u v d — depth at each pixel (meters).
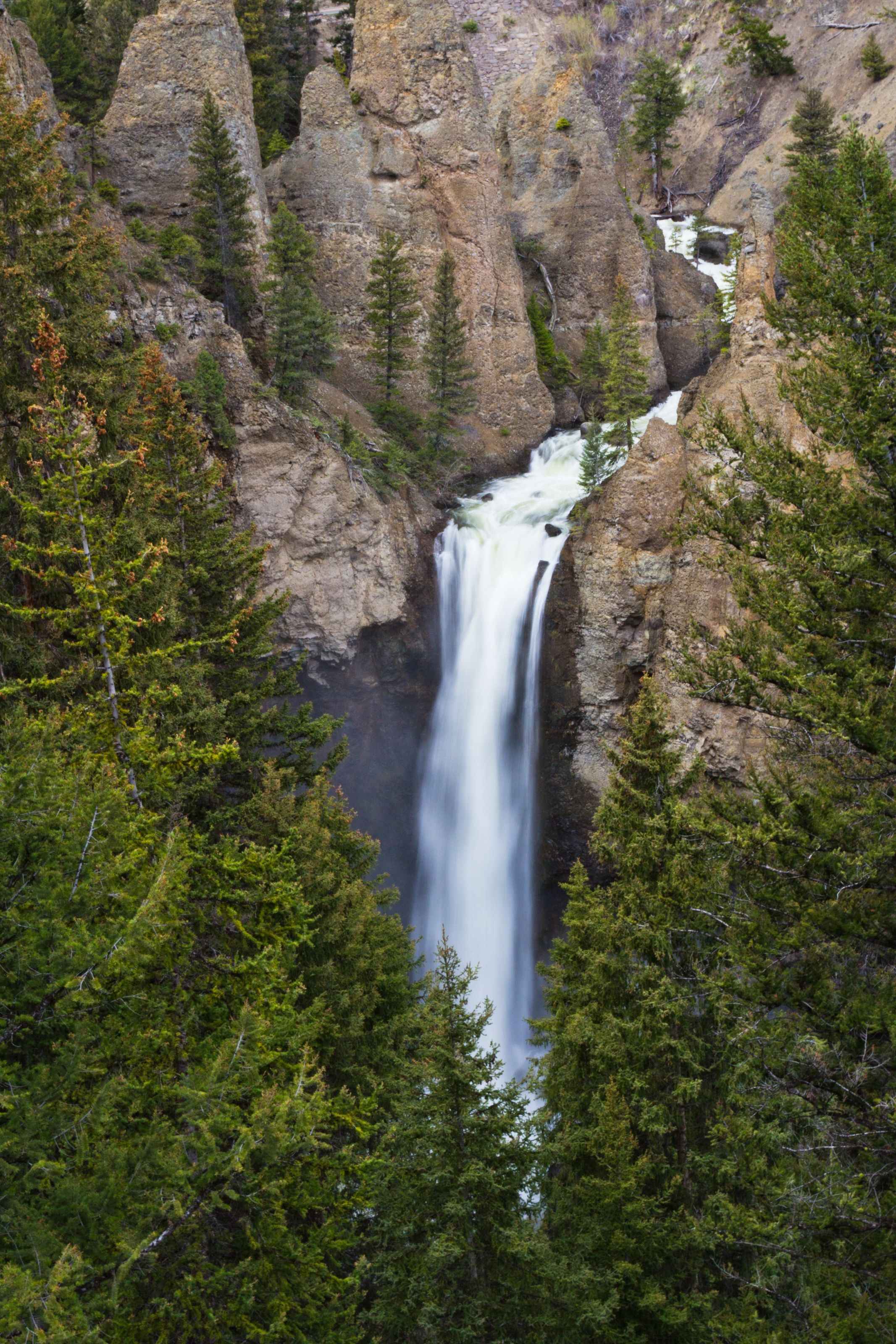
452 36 59.28
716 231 76.06
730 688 21.48
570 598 44.31
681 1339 17.45
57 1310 9.02
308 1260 12.33
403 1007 24.55
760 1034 17.50
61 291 24.12
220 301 47.38
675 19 94.12
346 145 56.97
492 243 58.41
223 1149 11.98
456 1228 15.26
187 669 23.53
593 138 63.88
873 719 18.14
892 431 20.62
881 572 20.50
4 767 12.44
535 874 45.44
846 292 21.22
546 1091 21.80
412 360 55.34
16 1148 10.83
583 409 58.59
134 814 14.88
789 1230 16.00
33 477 21.97
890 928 18.03
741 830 18.42
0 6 42.78
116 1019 12.73
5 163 23.78
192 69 52.41
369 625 43.94
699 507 24.58
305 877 23.05
